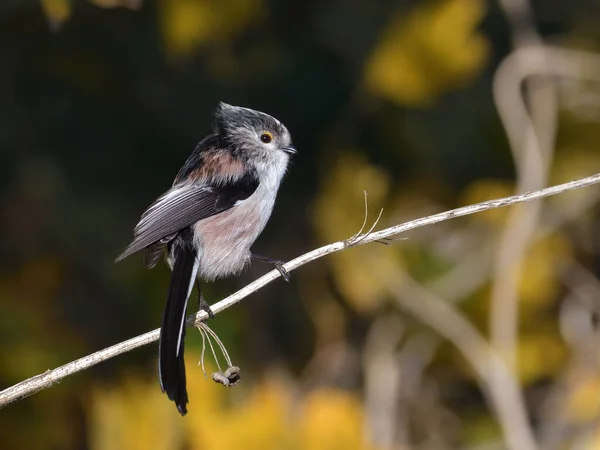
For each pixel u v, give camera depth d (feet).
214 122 30.32
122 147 38.58
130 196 38.34
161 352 22.95
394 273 35.63
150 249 27.43
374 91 37.04
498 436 34.60
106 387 34.81
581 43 38.29
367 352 35.83
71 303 36.68
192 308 34.83
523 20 36.63
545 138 36.19
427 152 38.50
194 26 36.42
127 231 37.76
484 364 34.01
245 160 29.07
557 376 35.91
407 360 35.76
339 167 37.42
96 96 38.65
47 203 37.78
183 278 26.30
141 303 36.58
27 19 37.81
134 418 29.35
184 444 29.22
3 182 37.88
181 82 38.88
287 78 39.47
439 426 35.42
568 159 37.32
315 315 37.55
